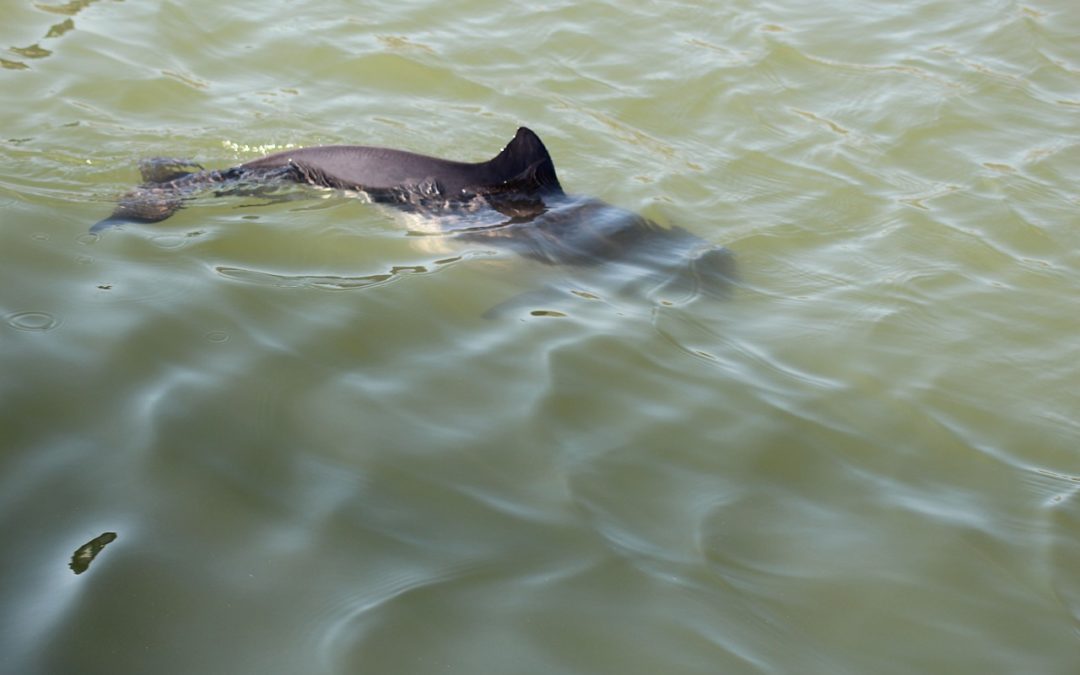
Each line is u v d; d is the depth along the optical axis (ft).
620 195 25.72
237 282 19.84
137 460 14.98
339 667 12.16
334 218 22.65
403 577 13.60
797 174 27.40
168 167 24.18
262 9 33.50
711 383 18.75
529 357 18.70
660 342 19.81
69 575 12.92
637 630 13.28
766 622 13.74
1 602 12.42
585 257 22.48
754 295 22.12
